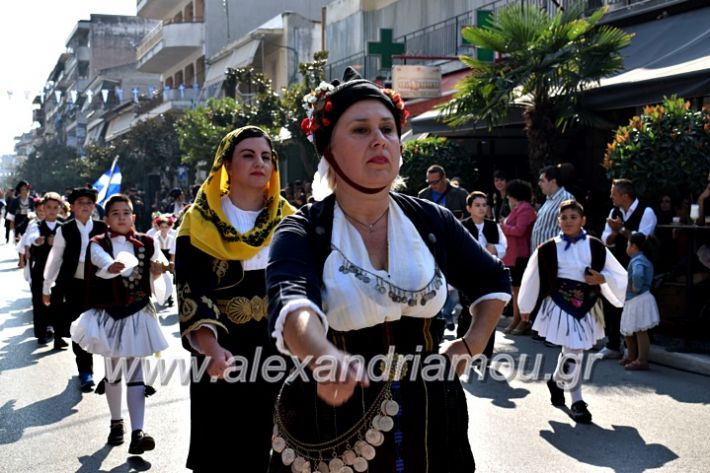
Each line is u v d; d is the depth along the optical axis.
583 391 7.25
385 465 2.45
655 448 5.66
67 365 8.73
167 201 29.56
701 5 12.90
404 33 24.33
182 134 28.36
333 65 27.30
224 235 4.08
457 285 2.72
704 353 8.16
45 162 73.81
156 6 52.72
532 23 12.70
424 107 19.05
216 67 40.12
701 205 9.03
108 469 5.43
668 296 9.18
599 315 6.54
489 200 16.08
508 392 7.25
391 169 2.52
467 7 21.20
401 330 2.51
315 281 2.38
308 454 2.51
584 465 5.34
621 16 14.05
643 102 11.19
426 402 2.50
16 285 16.72
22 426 6.47
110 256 5.75
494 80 12.66
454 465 2.53
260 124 25.16
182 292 4.00
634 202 8.94
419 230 2.61
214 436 3.97
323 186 2.66
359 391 2.47
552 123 12.58
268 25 34.91
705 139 9.17
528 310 6.70
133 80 65.25
